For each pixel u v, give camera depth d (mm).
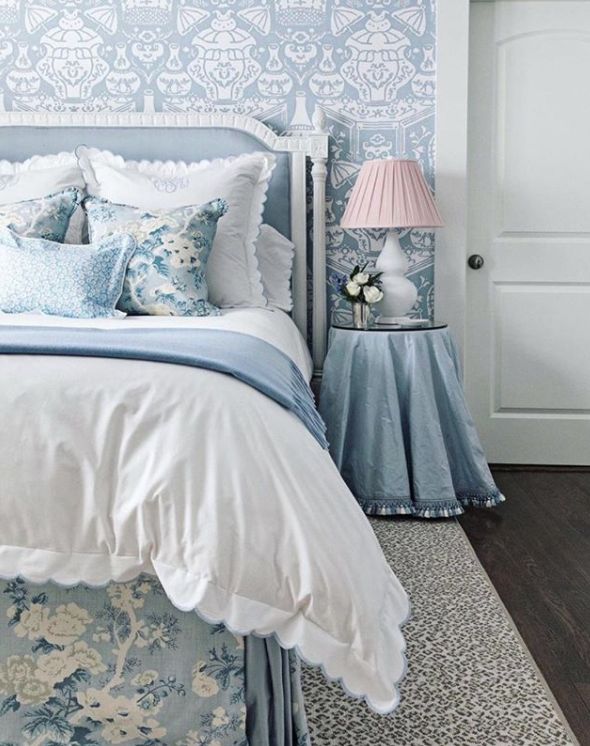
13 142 3420
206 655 1447
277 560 1368
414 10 3502
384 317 3404
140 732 1471
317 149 3445
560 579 2539
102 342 1636
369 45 3523
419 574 2559
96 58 3512
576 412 3855
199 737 1466
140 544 1387
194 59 3520
